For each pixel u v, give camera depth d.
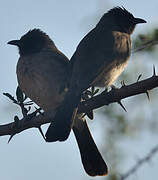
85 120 9.57
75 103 7.45
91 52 8.70
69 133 7.36
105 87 8.74
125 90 6.39
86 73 8.22
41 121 7.24
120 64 8.97
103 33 9.62
